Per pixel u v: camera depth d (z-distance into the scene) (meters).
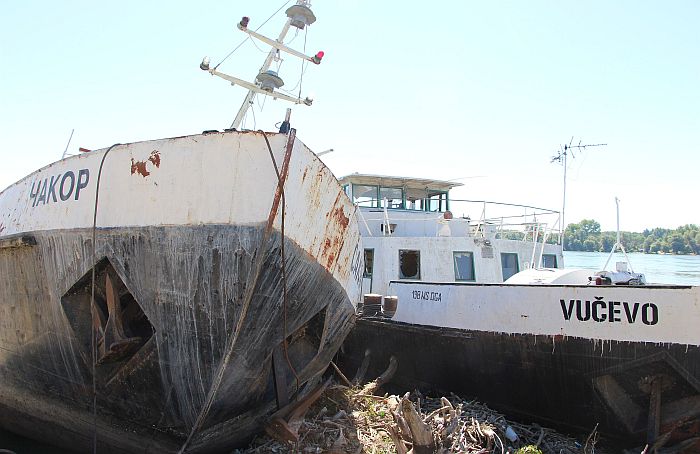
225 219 4.58
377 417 7.18
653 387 6.35
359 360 9.86
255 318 4.71
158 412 5.32
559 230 11.38
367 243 11.02
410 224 12.22
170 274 4.86
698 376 5.89
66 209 5.63
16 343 6.48
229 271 4.57
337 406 7.50
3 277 6.47
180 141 4.83
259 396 5.63
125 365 5.32
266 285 4.61
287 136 4.48
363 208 12.30
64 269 5.64
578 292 6.85
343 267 5.74
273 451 6.06
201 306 4.74
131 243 5.05
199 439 5.33
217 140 4.66
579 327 6.79
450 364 8.27
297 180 4.66
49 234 5.77
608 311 6.57
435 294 8.71
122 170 5.18
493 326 7.71
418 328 8.73
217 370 4.81
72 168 5.67
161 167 4.92
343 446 6.15
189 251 4.73
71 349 5.77
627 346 6.37
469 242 11.09
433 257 10.76
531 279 8.79
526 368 7.34
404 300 9.33
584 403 6.85
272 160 4.46
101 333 5.32
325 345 6.21
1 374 6.94
